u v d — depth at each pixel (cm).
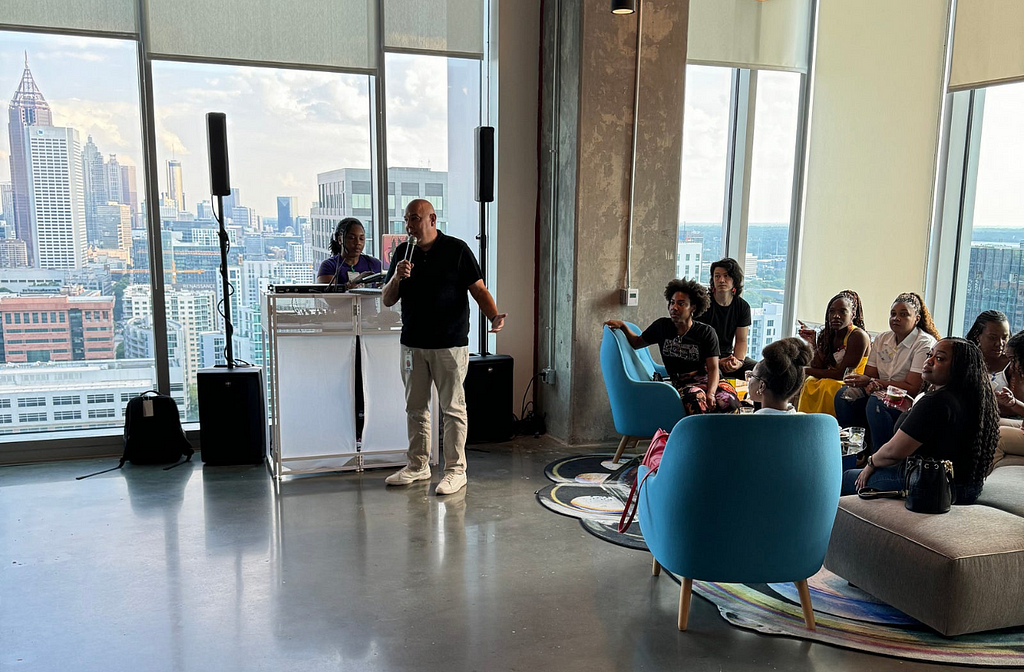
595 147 503
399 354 455
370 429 456
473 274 414
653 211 523
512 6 534
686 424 257
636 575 325
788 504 258
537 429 559
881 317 557
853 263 577
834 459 260
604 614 291
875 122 552
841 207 586
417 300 414
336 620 283
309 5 498
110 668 250
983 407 284
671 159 522
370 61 515
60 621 280
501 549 350
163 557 336
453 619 285
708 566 268
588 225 509
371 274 459
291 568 327
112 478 445
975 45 471
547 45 534
